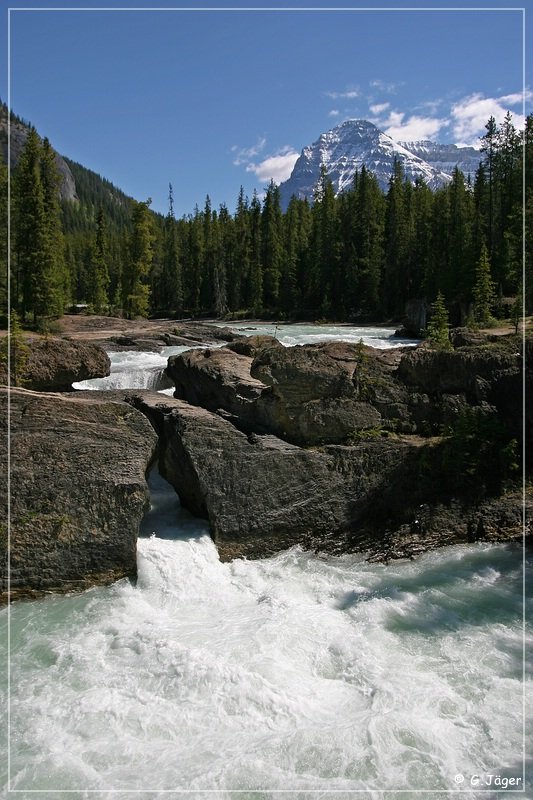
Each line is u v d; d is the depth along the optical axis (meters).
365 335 45.84
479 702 8.90
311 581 12.84
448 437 15.38
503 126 51.47
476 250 46.12
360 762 7.80
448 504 14.80
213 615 11.49
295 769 7.71
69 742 8.20
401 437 15.70
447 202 61.22
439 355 16.20
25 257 42.19
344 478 14.67
